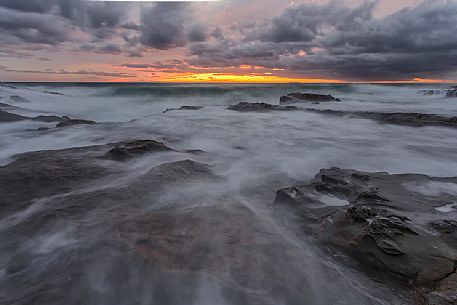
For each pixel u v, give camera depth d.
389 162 8.09
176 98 39.53
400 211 4.29
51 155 7.70
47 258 3.41
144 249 3.51
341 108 19.98
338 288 2.94
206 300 2.74
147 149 8.19
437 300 2.63
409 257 3.13
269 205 5.09
